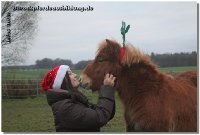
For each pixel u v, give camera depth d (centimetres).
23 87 1605
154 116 380
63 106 364
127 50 409
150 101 387
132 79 404
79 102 386
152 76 402
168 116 380
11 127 888
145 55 418
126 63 404
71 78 394
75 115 363
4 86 1560
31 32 1545
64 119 366
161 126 379
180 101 393
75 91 389
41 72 1650
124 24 414
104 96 388
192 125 398
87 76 414
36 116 1082
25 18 1478
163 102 385
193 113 402
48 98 377
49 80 381
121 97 417
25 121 985
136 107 395
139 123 389
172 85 404
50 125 923
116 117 996
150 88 395
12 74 1608
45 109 1255
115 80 408
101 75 408
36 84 1631
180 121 389
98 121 369
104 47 416
